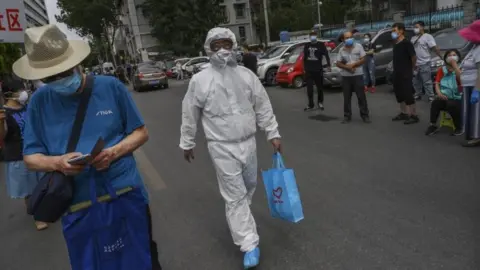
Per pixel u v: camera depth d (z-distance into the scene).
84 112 2.20
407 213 3.81
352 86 7.70
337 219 3.83
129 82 32.25
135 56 49.91
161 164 6.36
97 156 2.09
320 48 9.09
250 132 3.12
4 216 5.07
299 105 10.50
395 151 5.74
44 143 2.23
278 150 3.33
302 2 52.25
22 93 4.43
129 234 2.31
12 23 6.43
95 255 2.25
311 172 5.22
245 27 52.31
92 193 2.23
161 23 42.38
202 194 4.89
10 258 3.90
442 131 6.56
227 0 50.84
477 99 5.35
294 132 7.57
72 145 2.19
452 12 19.14
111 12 55.00
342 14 51.69
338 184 4.71
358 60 7.47
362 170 5.10
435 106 6.31
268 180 3.23
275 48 16.88
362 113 7.72
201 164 6.13
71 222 2.21
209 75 3.02
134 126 2.33
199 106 3.08
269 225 3.86
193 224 4.10
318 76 9.22
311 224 3.79
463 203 3.90
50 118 2.20
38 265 3.70
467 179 4.47
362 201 4.18
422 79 8.80
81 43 2.21
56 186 2.07
